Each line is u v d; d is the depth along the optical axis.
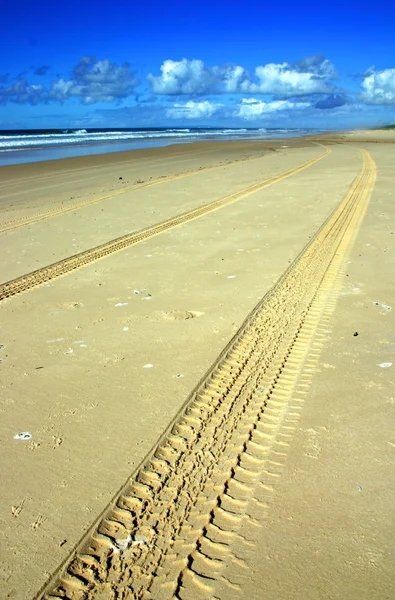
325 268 7.50
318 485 3.09
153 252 8.73
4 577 2.51
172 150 36.97
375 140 50.41
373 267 7.45
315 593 2.39
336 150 33.84
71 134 80.38
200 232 10.10
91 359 4.84
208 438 3.58
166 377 4.45
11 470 3.29
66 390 4.28
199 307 6.11
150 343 5.15
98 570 2.55
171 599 2.39
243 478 3.17
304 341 5.08
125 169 23.02
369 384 4.23
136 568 2.56
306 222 10.66
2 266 8.07
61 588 2.46
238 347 4.98
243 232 9.99
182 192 15.42
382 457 3.33
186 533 2.76
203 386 4.28
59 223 11.36
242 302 6.22
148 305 6.23
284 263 7.83
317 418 3.78
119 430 3.70
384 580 2.45
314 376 4.39
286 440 3.53
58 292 6.81
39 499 3.03
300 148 37.84
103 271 7.72
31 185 17.80
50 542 2.72
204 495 3.04
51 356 4.92
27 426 3.78
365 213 11.34
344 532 2.73
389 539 2.68
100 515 2.90
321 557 2.58
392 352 4.79
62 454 3.45
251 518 2.85
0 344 5.21
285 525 2.79
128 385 4.34
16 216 12.20
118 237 9.88
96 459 3.39
